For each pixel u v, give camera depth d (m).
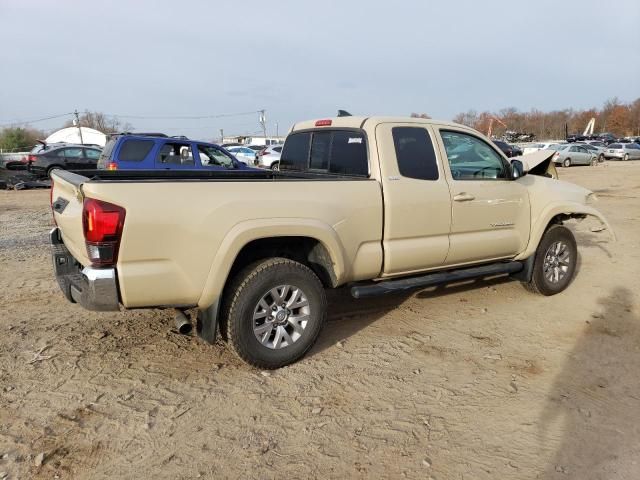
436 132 4.77
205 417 3.35
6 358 4.09
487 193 5.04
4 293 5.67
